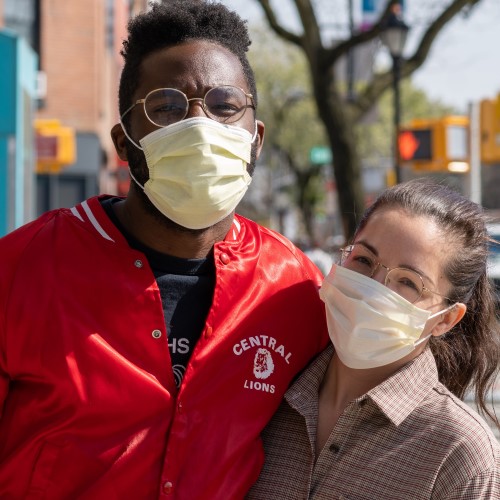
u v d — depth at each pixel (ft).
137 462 8.57
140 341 8.82
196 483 8.69
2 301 8.69
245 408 9.14
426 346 9.46
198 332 9.15
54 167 52.54
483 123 42.34
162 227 9.10
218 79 9.02
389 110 138.31
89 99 66.64
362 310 8.95
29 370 8.64
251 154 9.46
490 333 9.91
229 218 9.57
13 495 8.66
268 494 9.12
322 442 9.26
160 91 8.93
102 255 8.98
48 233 9.04
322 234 130.93
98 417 8.59
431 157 38.96
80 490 8.52
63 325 8.65
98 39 67.62
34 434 8.57
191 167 8.82
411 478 8.57
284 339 9.64
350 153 50.55
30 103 39.19
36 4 65.77
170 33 9.10
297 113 122.93
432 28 49.39
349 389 9.36
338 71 54.95
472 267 9.20
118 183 69.97
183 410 8.80
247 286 9.50
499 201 94.27
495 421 10.15
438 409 8.84
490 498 8.29
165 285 9.14
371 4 50.24
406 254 8.92
